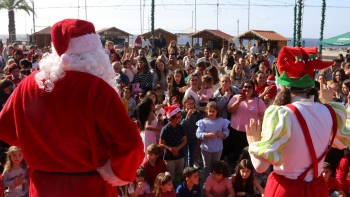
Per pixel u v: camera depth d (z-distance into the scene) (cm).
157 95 761
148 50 1858
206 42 2595
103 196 196
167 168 574
